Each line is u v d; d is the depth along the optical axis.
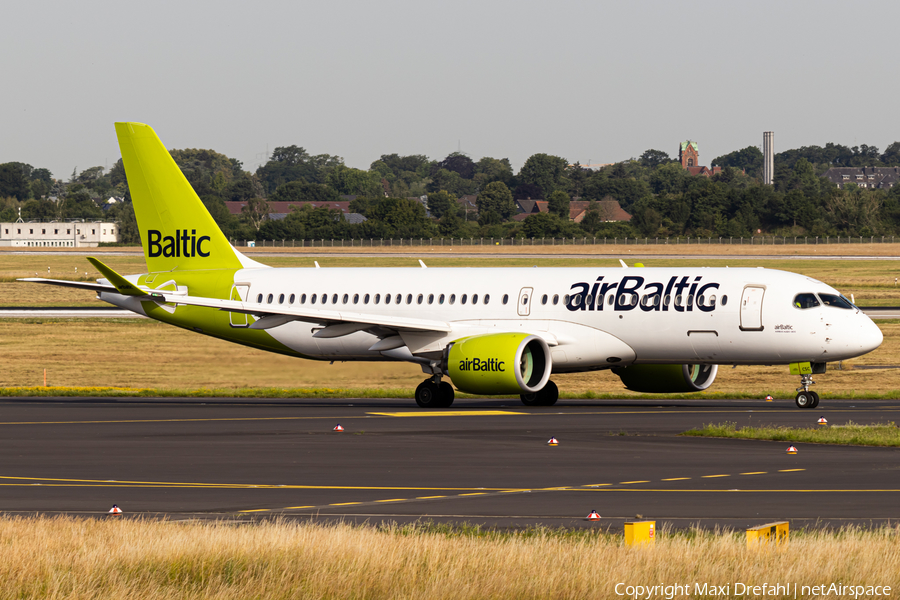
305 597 46.78
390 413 142.00
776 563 50.38
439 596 46.44
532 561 51.12
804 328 141.00
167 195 180.62
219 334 177.75
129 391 173.50
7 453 102.31
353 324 156.50
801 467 90.19
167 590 47.69
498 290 158.38
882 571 49.25
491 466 92.12
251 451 103.00
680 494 77.31
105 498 77.12
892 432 110.19
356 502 75.06
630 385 162.62
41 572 49.94
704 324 145.50
